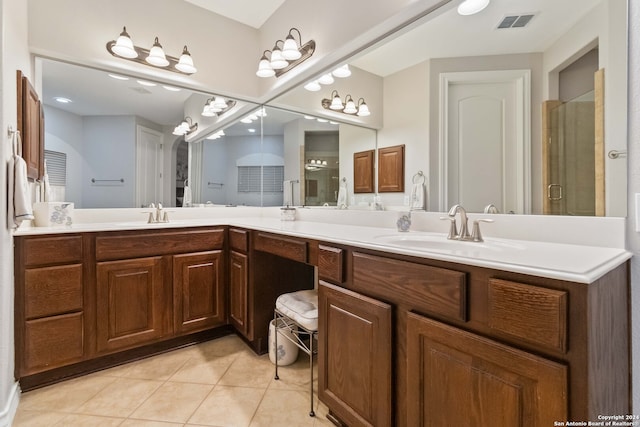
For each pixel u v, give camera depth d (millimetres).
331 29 1933
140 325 1930
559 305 678
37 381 1645
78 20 1961
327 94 2227
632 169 991
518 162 1271
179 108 2588
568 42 1131
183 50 2285
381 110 1840
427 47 1569
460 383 867
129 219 2371
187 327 2107
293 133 2602
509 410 763
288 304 1665
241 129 2930
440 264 924
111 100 2279
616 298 854
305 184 2500
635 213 980
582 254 913
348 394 1236
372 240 1267
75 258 1727
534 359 719
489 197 1366
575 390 667
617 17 1021
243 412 1448
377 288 1125
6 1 1393
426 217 1605
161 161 2529
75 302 1720
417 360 979
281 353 1868
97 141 2236
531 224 1229
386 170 1833
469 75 1418
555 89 1166
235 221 2416
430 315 955
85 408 1475
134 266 1913
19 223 1455
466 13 1416
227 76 2576
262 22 2652
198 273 2160
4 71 1343
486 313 815
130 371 1814
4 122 1348
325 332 1362
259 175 2982
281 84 2441
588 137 1083
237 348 2119
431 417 945
